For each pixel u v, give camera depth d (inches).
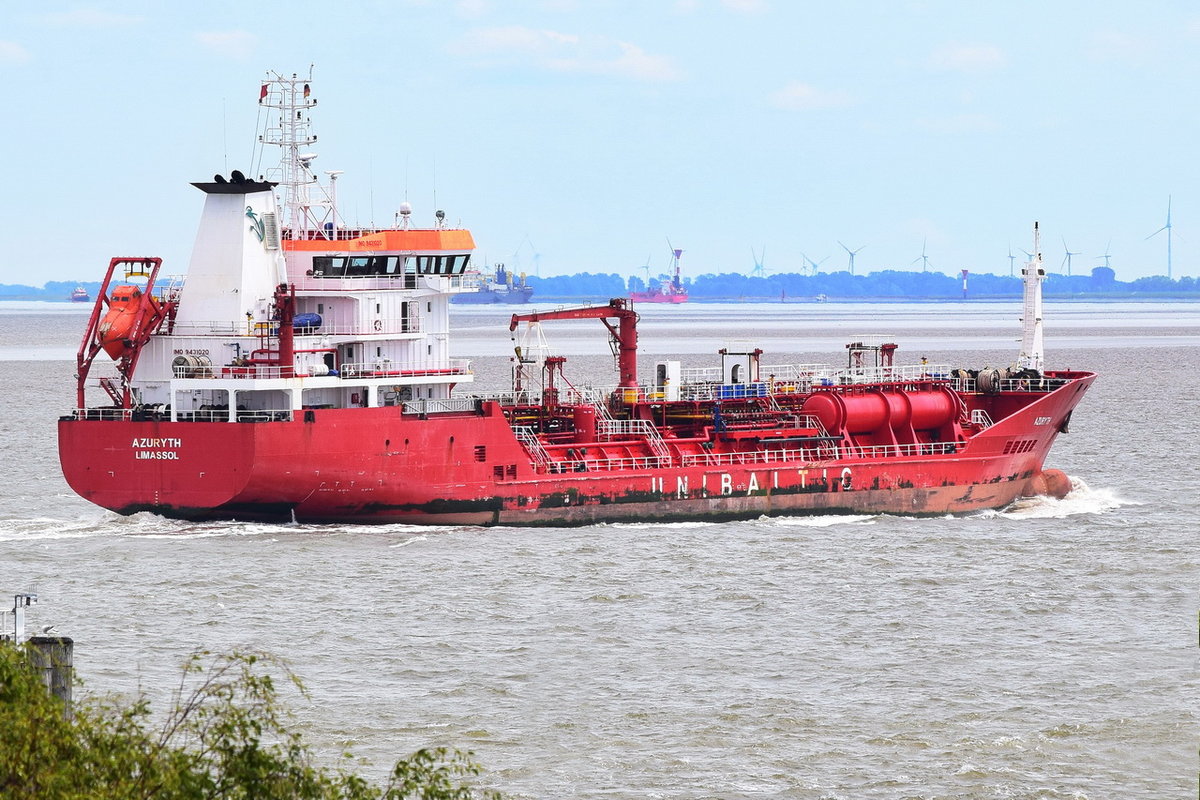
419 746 5718.5
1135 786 5462.6
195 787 3853.3
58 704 3875.5
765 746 5777.6
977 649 6924.2
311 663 6589.6
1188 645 7003.0
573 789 5388.8
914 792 5398.6
